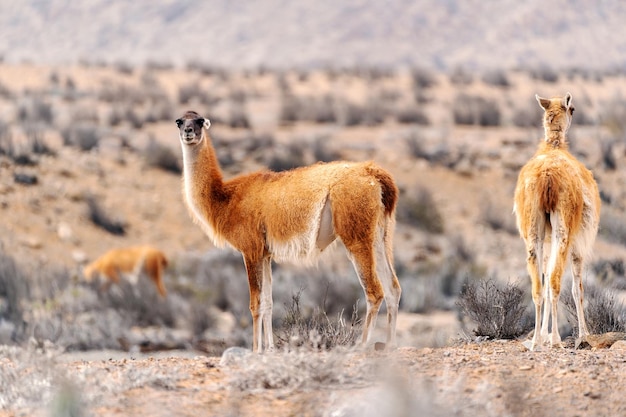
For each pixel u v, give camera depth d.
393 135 153.00
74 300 86.69
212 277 98.69
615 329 50.00
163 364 38.12
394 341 43.69
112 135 142.50
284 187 44.78
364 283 43.53
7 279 86.88
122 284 89.06
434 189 130.62
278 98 193.38
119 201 119.00
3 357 40.75
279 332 50.03
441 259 112.00
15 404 32.19
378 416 28.94
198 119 46.88
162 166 130.12
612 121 159.12
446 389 31.72
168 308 83.81
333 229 44.25
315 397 31.45
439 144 143.38
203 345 72.31
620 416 29.77
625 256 110.81
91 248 107.62
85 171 123.62
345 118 167.25
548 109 47.62
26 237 105.25
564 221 42.59
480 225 123.50
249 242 45.34
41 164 122.00
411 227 121.50
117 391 32.78
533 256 42.97
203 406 30.98
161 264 92.19
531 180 43.41
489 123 168.62
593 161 139.00
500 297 52.12
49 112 153.88
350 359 37.00
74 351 71.81
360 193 43.59
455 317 80.50
